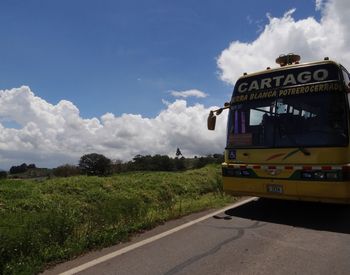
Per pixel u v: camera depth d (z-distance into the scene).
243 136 9.13
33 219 6.69
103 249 6.51
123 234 7.18
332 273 5.28
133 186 11.38
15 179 11.16
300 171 8.09
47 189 9.55
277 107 8.70
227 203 10.71
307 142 8.12
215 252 6.26
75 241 6.60
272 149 8.55
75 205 8.66
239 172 9.02
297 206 10.05
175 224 8.23
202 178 13.88
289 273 5.29
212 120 10.16
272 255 6.07
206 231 7.61
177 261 5.85
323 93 8.20
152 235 7.36
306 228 7.84
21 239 5.91
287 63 9.76
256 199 11.19
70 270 5.55
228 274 5.29
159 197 10.99
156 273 5.39
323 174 7.80
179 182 12.78
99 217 7.54
